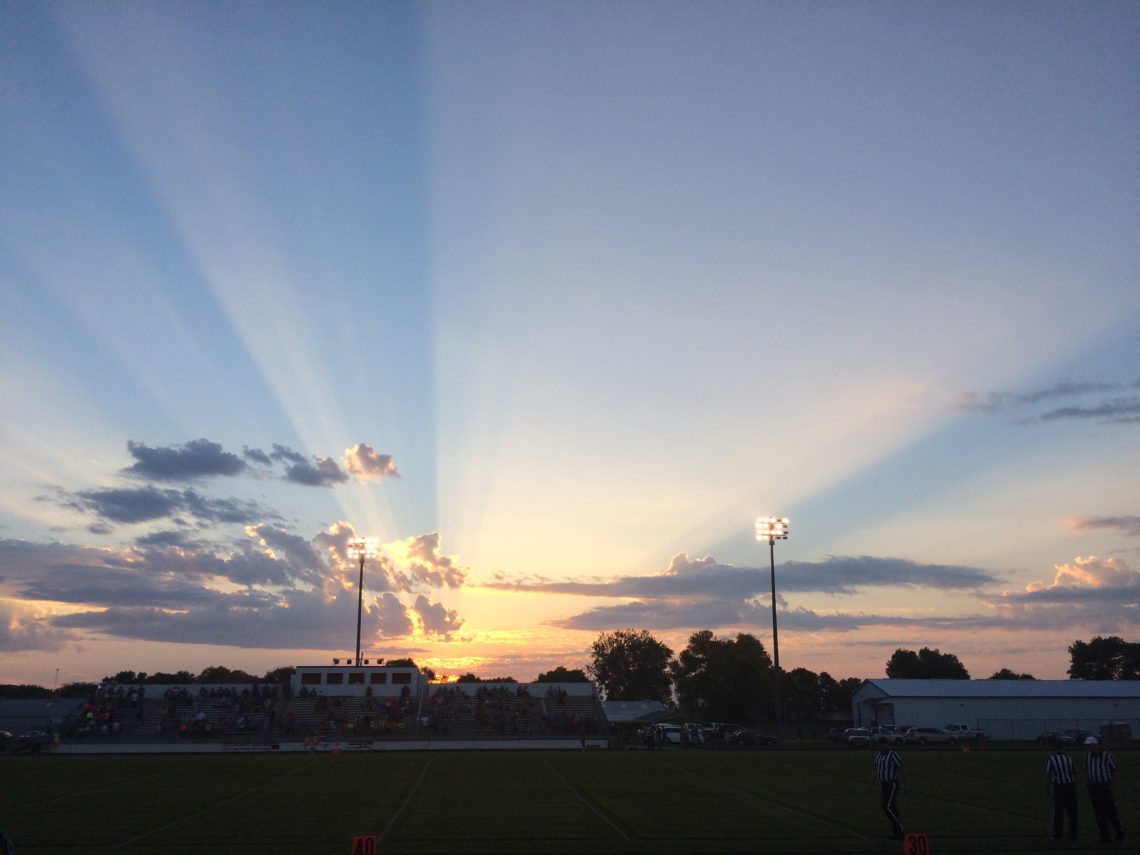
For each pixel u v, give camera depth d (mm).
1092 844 21078
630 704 102812
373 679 82062
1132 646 146750
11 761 50594
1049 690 89875
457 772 40781
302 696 80688
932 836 22219
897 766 22047
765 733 105625
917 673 150250
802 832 22938
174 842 21703
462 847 20672
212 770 42688
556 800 29750
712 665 115375
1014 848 20578
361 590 83562
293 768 43562
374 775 39375
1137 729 85062
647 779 37125
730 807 27859
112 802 29875
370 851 17875
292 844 21312
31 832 23328
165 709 76562
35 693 128000
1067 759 21797
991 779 36656
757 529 77000
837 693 151250
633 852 20000
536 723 77812
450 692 84312
